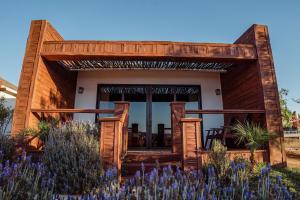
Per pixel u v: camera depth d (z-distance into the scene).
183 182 2.80
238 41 7.72
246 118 6.83
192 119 3.95
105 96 8.88
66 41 6.24
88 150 3.75
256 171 4.51
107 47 6.29
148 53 6.31
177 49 6.40
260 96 6.32
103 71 8.76
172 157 4.85
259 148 5.96
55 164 3.42
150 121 8.47
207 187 2.59
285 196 2.71
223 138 6.15
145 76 8.72
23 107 5.74
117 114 4.89
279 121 6.07
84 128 4.86
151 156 4.86
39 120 6.16
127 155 4.84
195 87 8.81
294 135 11.97
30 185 2.68
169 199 2.36
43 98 6.35
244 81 7.20
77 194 3.16
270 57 6.51
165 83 8.70
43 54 6.14
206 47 6.46
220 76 8.96
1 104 8.12
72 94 8.38
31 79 5.92
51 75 6.83
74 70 8.33
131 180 2.69
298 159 7.28
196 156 3.83
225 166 3.66
